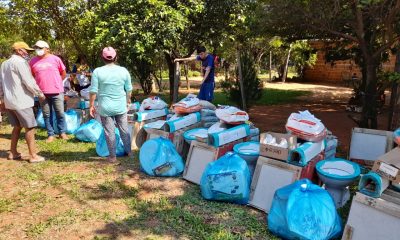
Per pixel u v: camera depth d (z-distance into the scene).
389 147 5.00
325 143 4.45
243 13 9.30
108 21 8.43
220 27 9.84
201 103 5.97
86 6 10.64
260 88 9.95
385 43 6.57
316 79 24.84
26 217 3.92
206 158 4.73
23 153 6.23
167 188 4.65
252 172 4.48
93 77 5.16
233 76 10.07
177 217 3.86
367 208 3.06
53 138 7.10
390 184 3.10
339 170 4.01
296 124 4.19
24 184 4.84
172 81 11.20
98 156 6.05
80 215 3.95
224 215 3.89
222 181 4.06
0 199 4.36
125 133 5.64
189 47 10.45
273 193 3.94
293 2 6.48
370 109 6.84
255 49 18.77
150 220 3.83
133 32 7.99
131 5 8.07
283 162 3.97
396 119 5.90
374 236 2.99
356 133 5.27
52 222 3.78
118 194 4.48
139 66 14.16
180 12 8.53
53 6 10.55
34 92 5.47
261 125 8.48
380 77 6.93
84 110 8.10
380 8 5.95
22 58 5.37
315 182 4.19
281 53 23.98
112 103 5.29
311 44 15.78
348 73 22.52
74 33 11.11
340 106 11.76
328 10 6.42
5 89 5.37
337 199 3.91
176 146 5.43
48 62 6.71
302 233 3.15
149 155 5.08
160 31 8.20
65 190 4.61
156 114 6.57
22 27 11.27
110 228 3.67
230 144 4.80
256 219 3.79
